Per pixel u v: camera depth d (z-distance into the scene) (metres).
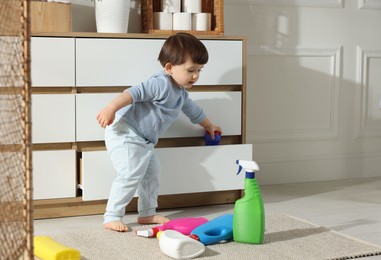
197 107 2.45
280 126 3.13
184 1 2.70
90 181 2.33
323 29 3.19
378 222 2.32
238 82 2.58
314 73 3.18
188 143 2.56
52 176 2.32
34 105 2.27
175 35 2.29
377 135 3.35
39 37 2.25
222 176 2.53
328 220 2.35
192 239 1.81
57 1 2.36
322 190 2.96
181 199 2.56
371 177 3.35
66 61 2.30
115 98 2.16
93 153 2.32
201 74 2.51
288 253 1.85
